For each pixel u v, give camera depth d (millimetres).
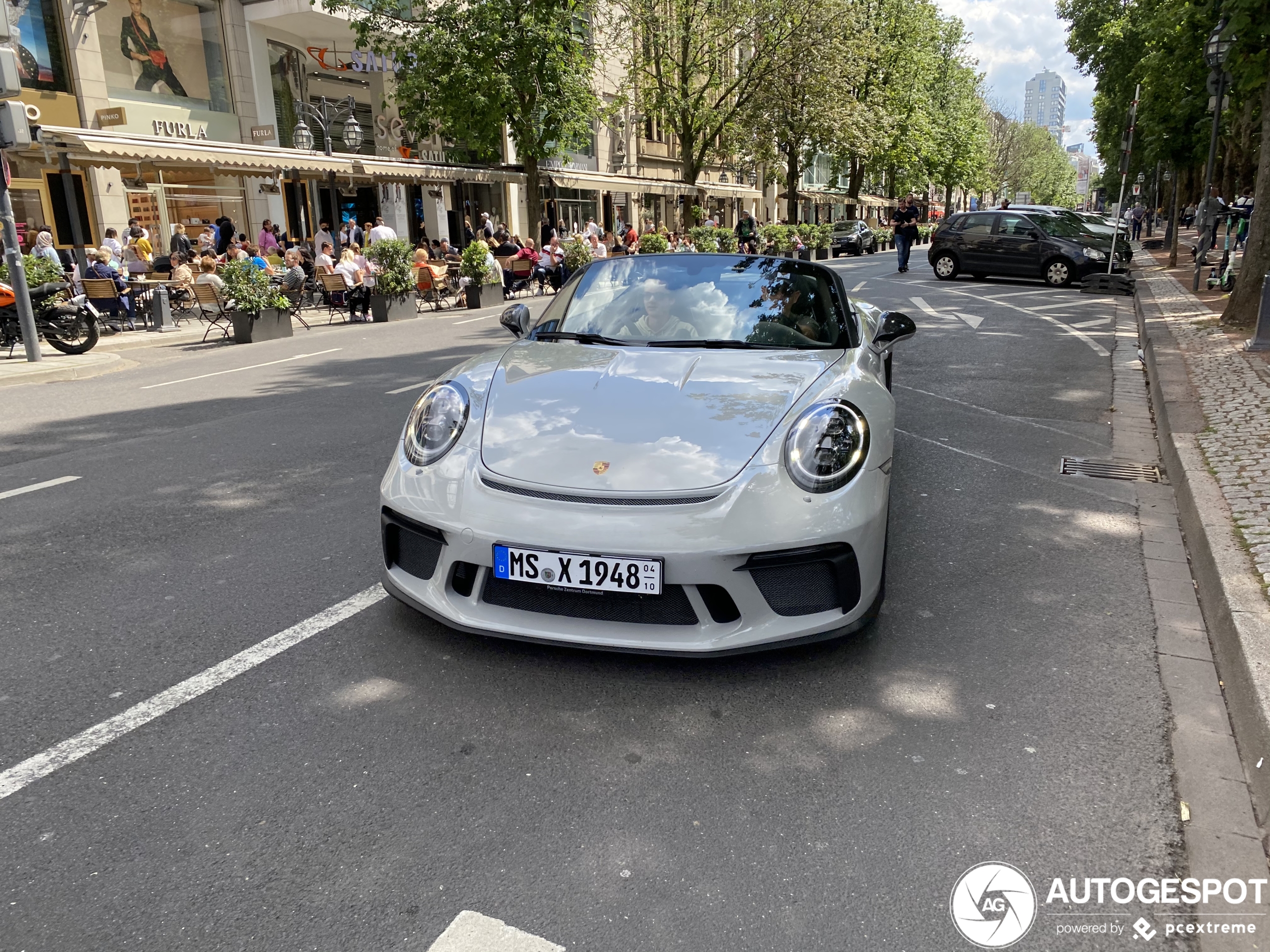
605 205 36688
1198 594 3557
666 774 2348
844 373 3332
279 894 1917
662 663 2932
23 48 16156
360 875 1975
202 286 12711
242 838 2098
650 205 40156
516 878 1969
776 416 2928
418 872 1984
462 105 20969
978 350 9836
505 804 2225
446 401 3160
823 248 37219
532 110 22062
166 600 3467
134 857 2031
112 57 17859
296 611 3344
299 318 14469
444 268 17531
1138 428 6363
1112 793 2285
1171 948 1789
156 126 18703
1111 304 14312
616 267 4328
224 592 3539
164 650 3047
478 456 2879
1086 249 16750
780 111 32781
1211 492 4383
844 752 2453
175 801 2234
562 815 2182
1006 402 7227
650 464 2732
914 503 4688
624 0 28375
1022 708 2689
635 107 32438
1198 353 8406
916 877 1979
